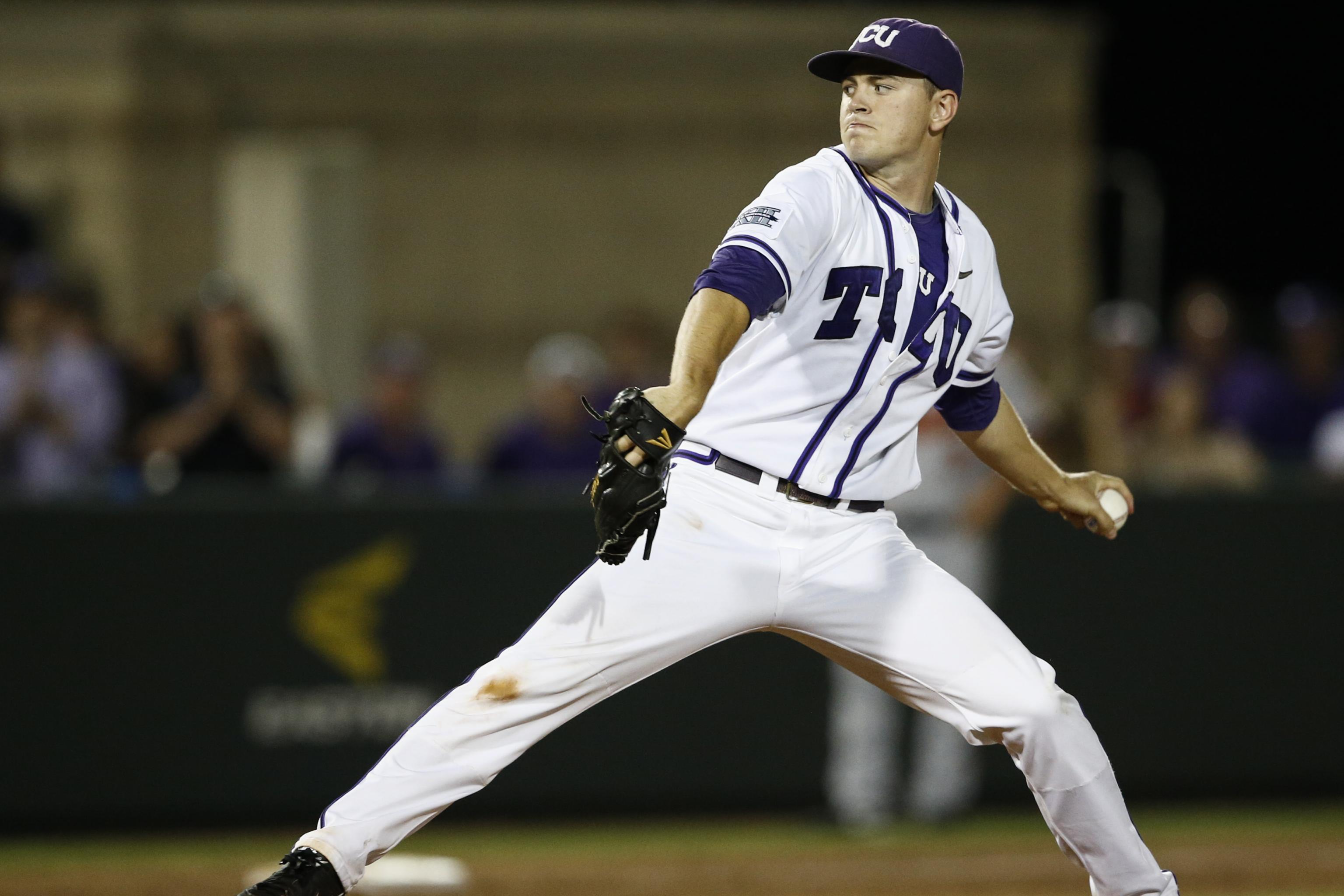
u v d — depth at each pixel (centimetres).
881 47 1177
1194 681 2495
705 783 2392
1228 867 2130
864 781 2327
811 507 1216
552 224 3797
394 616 2330
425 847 2256
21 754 2248
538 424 2636
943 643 1212
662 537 1188
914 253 1191
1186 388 2808
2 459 2661
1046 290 3809
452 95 3769
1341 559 2536
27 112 3606
